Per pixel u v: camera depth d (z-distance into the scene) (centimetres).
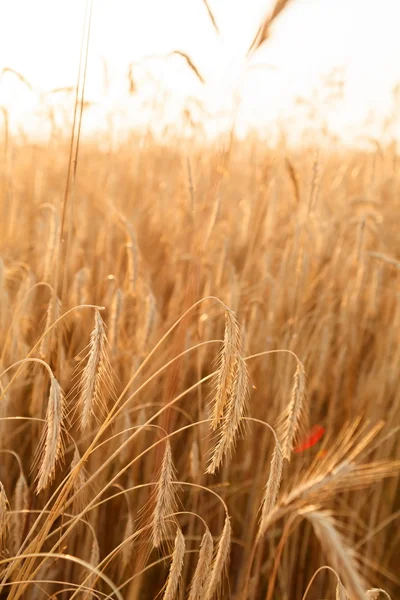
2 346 140
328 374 188
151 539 111
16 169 225
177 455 158
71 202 123
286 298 186
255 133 278
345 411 181
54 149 256
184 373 149
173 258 184
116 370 143
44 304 161
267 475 147
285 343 156
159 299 181
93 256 183
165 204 218
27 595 124
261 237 201
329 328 175
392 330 181
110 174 227
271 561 143
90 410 104
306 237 173
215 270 178
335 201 252
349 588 101
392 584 158
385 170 286
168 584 107
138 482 147
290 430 114
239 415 105
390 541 168
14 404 140
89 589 108
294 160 256
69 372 136
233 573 150
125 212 219
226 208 246
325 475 119
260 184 201
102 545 140
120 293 132
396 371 173
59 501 108
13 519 118
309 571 153
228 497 154
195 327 152
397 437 171
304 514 113
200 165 205
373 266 202
